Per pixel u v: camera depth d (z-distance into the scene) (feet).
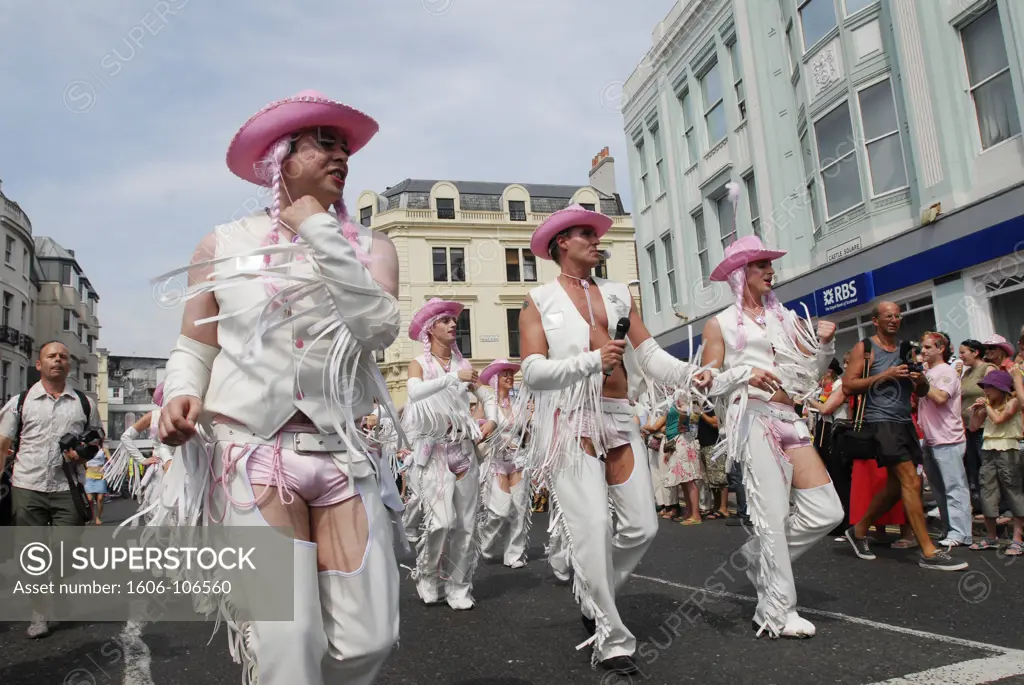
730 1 49.16
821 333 12.49
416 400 15.30
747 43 47.80
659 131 60.64
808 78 41.68
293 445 6.12
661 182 61.52
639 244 65.46
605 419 10.69
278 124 6.41
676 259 58.13
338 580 6.11
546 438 10.65
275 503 5.95
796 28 42.60
